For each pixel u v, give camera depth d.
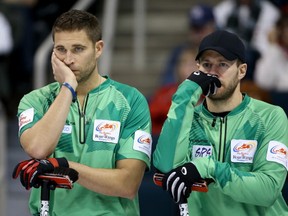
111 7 23.12
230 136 10.16
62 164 9.62
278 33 19.94
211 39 9.99
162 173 9.85
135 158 10.23
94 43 10.15
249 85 17.00
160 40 24.45
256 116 10.18
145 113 10.48
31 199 10.49
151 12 24.97
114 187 10.02
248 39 21.11
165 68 21.61
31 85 22.81
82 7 23.91
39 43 23.64
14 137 21.16
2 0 22.19
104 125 10.29
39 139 9.84
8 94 21.28
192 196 10.21
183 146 9.88
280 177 9.95
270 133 10.09
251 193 9.78
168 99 16.66
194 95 9.91
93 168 9.98
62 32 10.02
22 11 22.38
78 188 10.19
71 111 10.36
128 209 10.42
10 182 19.47
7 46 20.97
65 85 9.95
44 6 24.22
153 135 14.58
